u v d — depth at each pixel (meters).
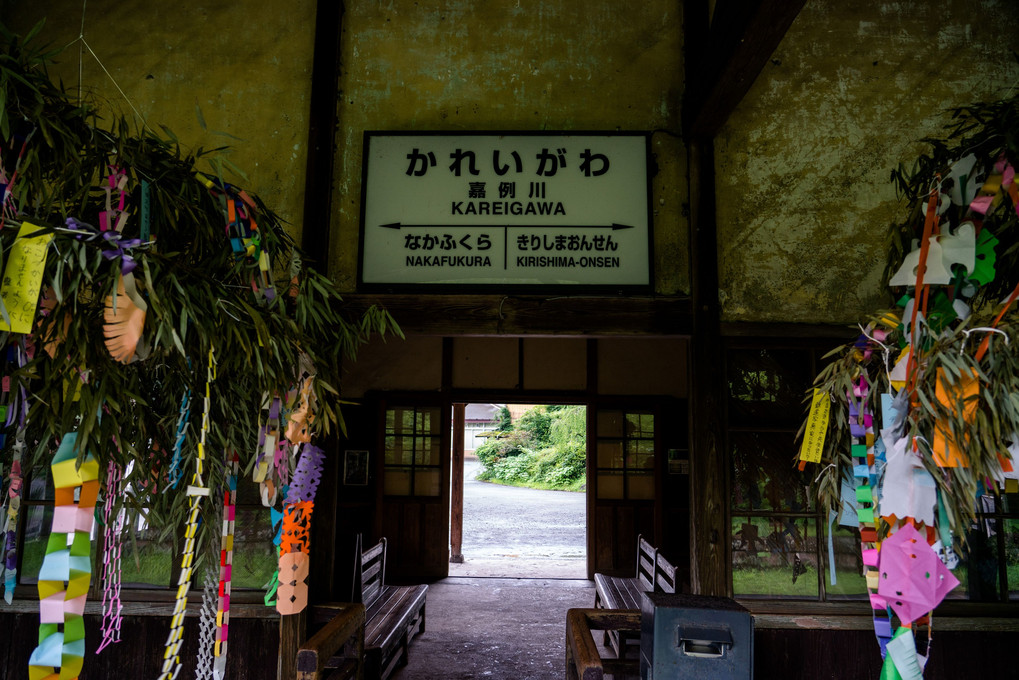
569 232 3.08
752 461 2.96
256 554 2.92
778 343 2.99
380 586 4.61
